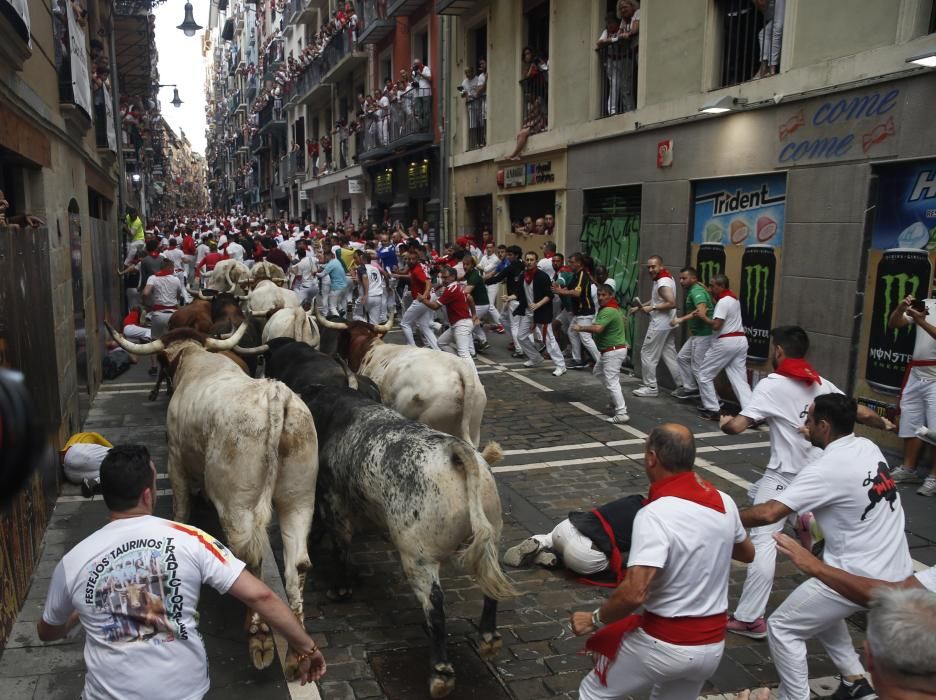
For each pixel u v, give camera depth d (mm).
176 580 2605
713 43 10180
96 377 10508
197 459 4496
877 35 7809
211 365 4961
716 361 9195
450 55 19281
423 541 3898
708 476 7359
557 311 13188
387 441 4219
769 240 9344
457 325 10930
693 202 10617
